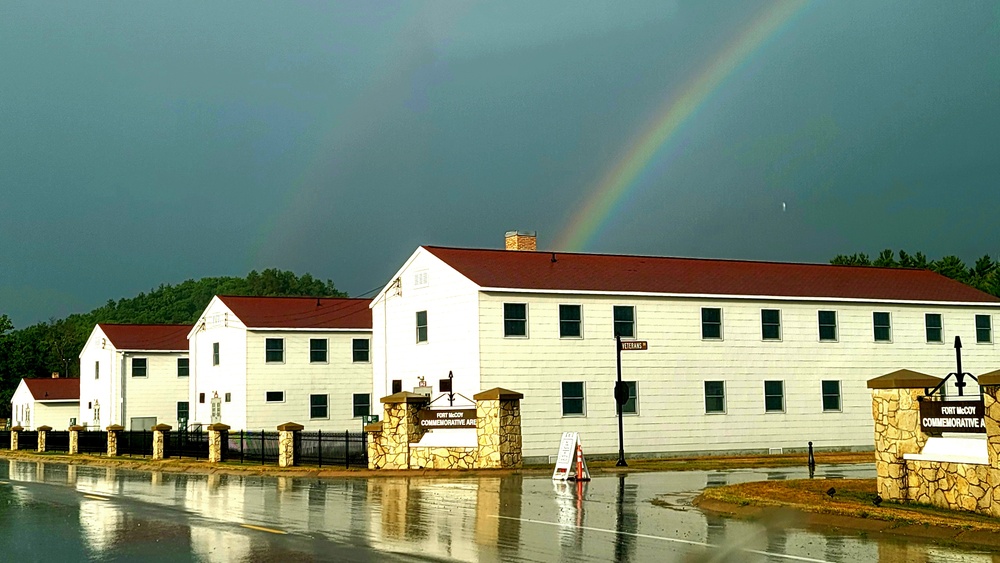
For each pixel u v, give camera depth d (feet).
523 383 126.52
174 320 589.73
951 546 48.80
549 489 83.10
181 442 146.41
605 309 132.57
